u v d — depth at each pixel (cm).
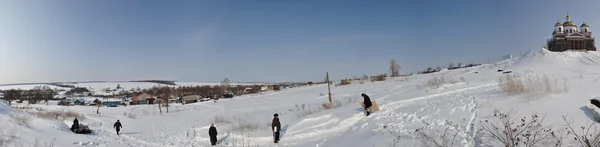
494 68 5750
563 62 5366
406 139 931
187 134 2092
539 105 949
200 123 2792
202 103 6931
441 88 2130
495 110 982
